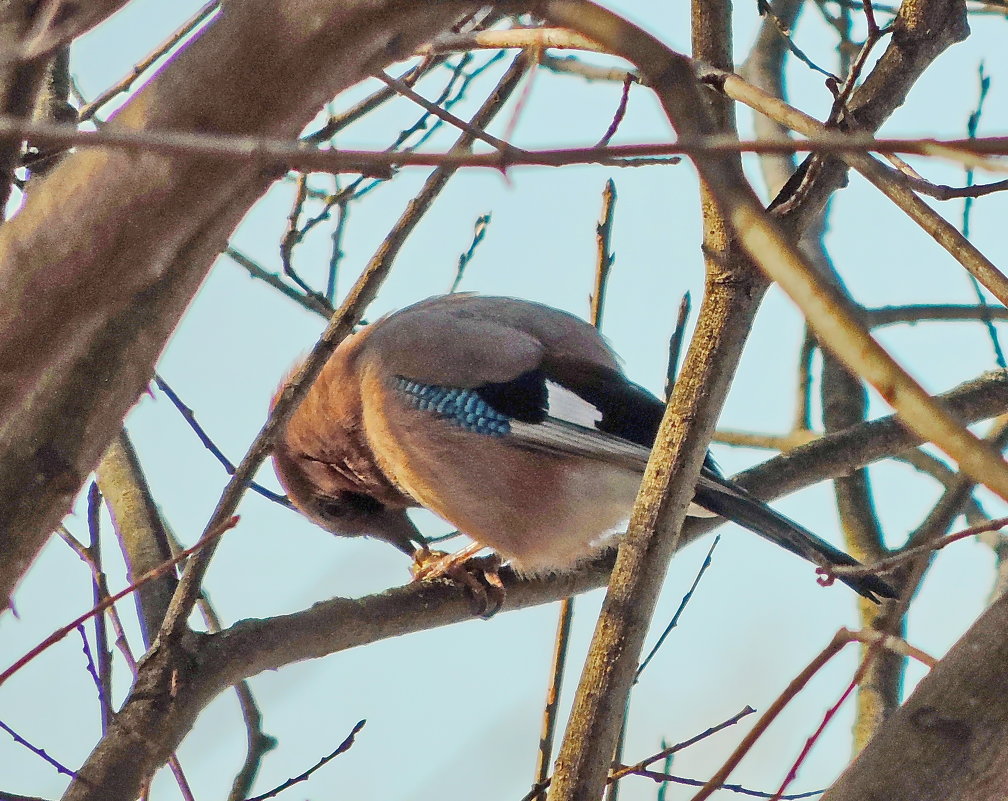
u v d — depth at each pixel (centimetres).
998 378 1109
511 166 413
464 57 991
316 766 847
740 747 485
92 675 855
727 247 704
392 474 1250
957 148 396
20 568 485
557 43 690
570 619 934
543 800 868
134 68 973
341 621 881
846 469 1100
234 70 409
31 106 543
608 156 417
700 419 716
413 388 1191
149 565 923
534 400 1169
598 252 1044
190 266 482
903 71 756
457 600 989
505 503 1144
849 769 500
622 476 1161
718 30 721
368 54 416
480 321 1240
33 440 480
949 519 948
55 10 478
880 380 382
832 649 500
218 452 998
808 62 892
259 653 794
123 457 973
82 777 703
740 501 1020
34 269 415
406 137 971
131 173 407
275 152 389
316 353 810
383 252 816
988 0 1066
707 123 424
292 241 1060
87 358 480
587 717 690
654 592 710
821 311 394
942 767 486
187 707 745
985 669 500
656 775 877
